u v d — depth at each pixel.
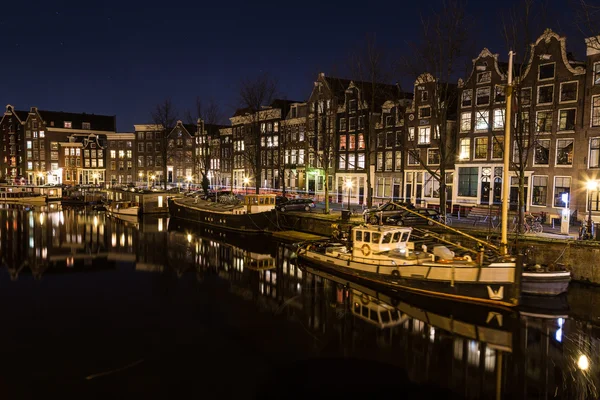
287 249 29.72
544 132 29.27
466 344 14.38
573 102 27.86
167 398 11.35
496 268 16.44
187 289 20.62
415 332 15.40
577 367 12.87
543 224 26.98
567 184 28.33
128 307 18.12
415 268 18.36
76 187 72.88
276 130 56.34
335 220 30.69
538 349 13.95
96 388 11.80
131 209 47.50
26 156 91.50
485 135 32.97
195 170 74.81
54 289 20.61
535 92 29.64
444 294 17.69
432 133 37.00
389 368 12.87
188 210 44.00
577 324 15.60
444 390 11.77
